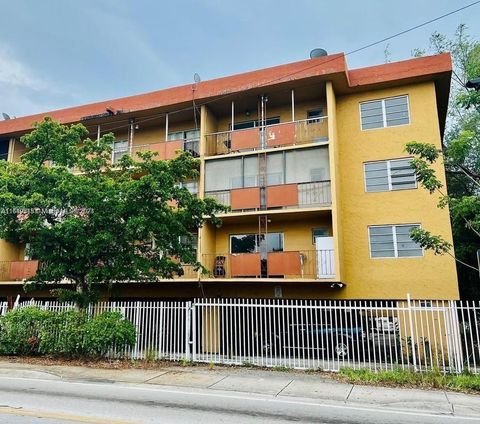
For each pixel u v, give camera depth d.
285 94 18.66
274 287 16.84
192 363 11.83
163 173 12.50
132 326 12.51
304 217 17.50
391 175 17.02
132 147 20.47
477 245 19.06
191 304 12.81
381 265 16.31
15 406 7.04
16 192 12.41
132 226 11.94
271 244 18.20
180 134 21.28
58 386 8.91
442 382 9.28
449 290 15.32
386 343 13.14
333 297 16.36
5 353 12.58
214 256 18.19
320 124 18.02
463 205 11.38
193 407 7.29
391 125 17.45
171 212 13.45
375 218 16.81
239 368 11.31
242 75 18.48
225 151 19.53
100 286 15.97
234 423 6.31
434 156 11.64
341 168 17.67
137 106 20.14
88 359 11.98
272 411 7.17
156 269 13.41
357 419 6.78
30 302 14.77
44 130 13.12
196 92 19.14
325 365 11.42
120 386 9.04
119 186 12.53
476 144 20.42
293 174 17.34
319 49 18.66
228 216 17.38
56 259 12.72
